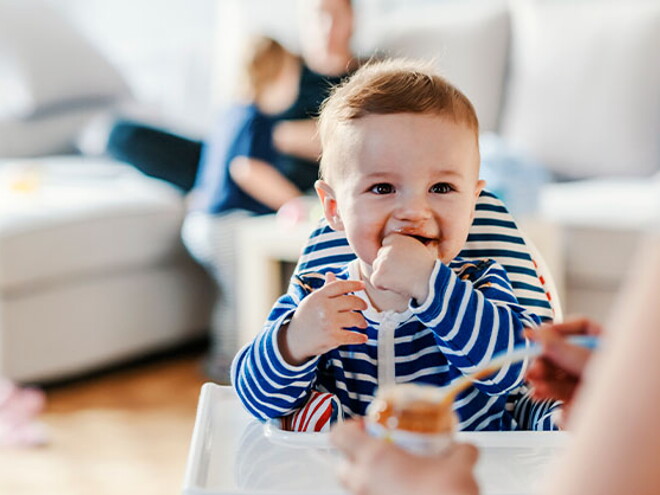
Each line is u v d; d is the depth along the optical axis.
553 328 0.57
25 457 1.99
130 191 2.68
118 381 2.50
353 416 0.84
